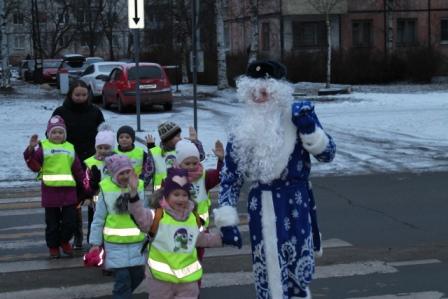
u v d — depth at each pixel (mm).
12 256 7207
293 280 4215
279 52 41281
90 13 60531
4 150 14633
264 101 4172
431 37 43562
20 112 22781
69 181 6977
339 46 39750
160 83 22734
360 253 7043
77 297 5805
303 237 4188
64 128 7039
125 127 6527
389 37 40281
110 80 24062
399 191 10531
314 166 12984
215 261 6836
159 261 4648
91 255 5516
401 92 30812
